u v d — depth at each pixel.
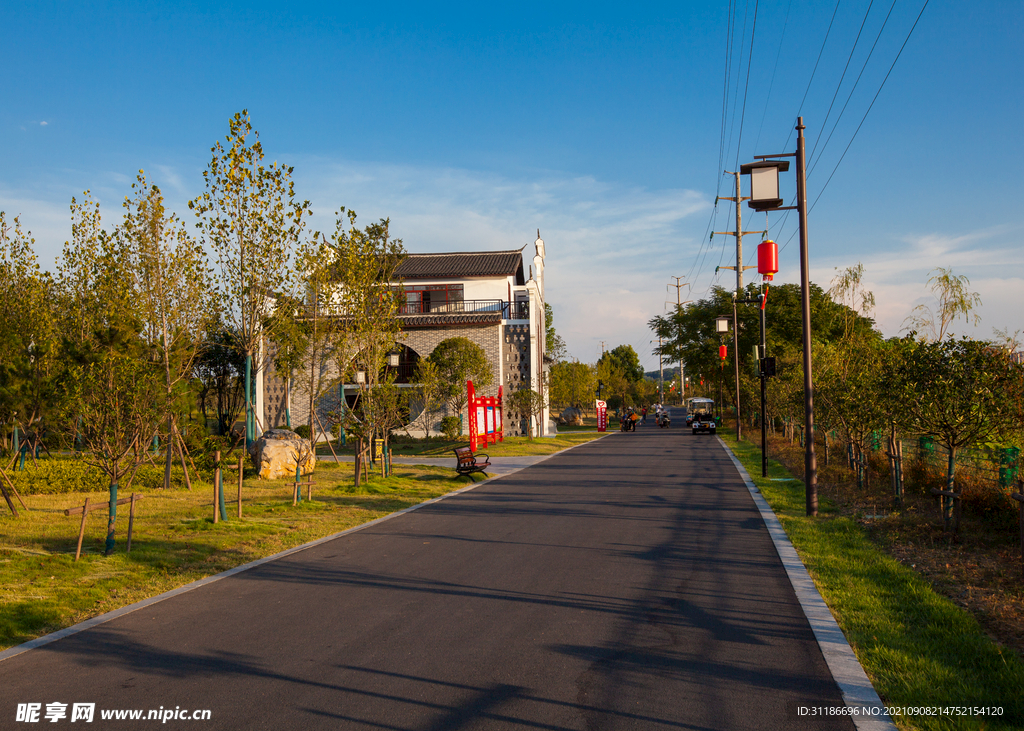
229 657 5.48
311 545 10.24
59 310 19.27
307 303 19.55
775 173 12.27
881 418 12.29
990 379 9.02
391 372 21.64
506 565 8.60
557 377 65.62
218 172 16.67
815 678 4.84
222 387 31.03
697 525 11.27
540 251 49.00
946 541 9.05
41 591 7.38
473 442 28.34
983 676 4.72
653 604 6.75
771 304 47.25
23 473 15.48
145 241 16.05
